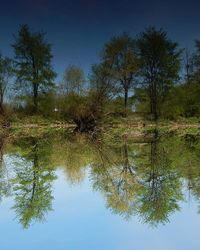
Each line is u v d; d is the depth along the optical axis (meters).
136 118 59.56
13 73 59.03
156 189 19.06
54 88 60.25
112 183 20.64
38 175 23.00
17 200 17.72
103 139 43.16
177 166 25.08
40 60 60.50
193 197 17.44
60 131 52.78
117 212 15.39
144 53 60.84
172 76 61.59
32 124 55.59
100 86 53.06
